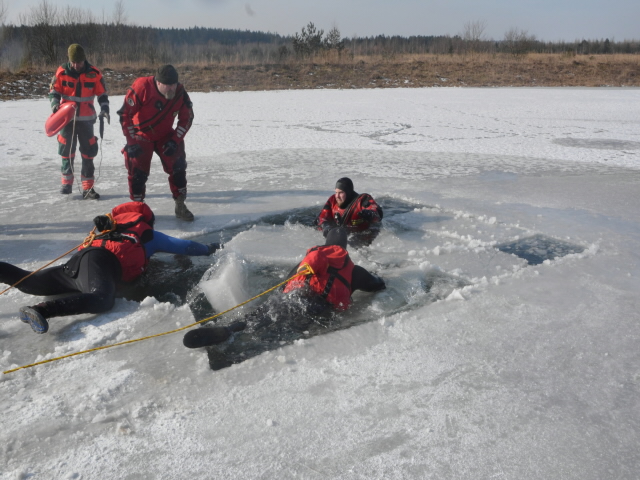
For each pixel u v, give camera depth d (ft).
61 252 17.48
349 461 8.17
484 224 21.26
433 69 114.01
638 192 26.96
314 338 11.99
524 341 11.91
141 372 10.64
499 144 42.86
